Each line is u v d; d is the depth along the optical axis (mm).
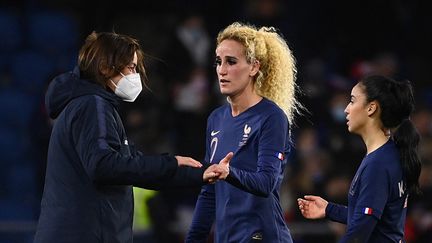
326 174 33781
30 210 37250
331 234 30484
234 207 17484
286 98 18312
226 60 17500
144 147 36500
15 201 37656
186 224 31047
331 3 44625
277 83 18078
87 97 15820
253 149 17328
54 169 15992
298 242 30562
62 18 45000
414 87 44469
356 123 17547
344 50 44188
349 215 17359
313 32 43656
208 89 40188
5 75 42594
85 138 15453
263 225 17266
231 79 17453
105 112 15742
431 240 32969
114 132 15688
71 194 15789
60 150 15930
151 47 44469
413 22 46188
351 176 33875
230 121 17812
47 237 15750
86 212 15711
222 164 15656
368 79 17500
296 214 32438
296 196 32844
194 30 41906
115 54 16234
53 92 16078
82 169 15789
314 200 18797
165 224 29781
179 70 41125
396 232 17141
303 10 43781
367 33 44938
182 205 34250
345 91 40812
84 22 44031
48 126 36312
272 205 17422
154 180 15305
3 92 41469
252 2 42906
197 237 18656
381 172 16859
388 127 17375
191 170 15414
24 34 44094
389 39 45312
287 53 18250
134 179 15242
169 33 43250
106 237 15742
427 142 38781
